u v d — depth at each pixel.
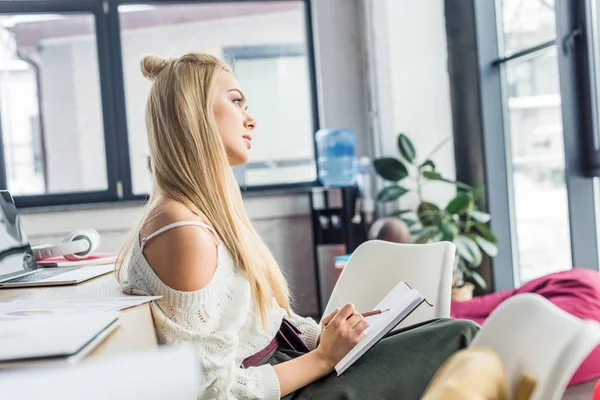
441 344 1.24
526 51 3.32
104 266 1.61
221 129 1.26
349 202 3.98
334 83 4.41
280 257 4.26
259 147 4.46
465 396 0.63
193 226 1.11
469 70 3.79
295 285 4.29
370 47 4.16
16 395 0.55
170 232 1.10
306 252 4.29
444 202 4.04
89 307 0.94
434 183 4.04
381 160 3.81
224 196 1.22
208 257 1.11
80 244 1.80
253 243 1.35
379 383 1.18
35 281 1.32
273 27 4.45
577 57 2.89
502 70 3.70
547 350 0.69
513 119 3.62
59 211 4.01
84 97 4.23
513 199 3.71
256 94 4.46
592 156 2.86
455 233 3.50
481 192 3.60
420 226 3.95
